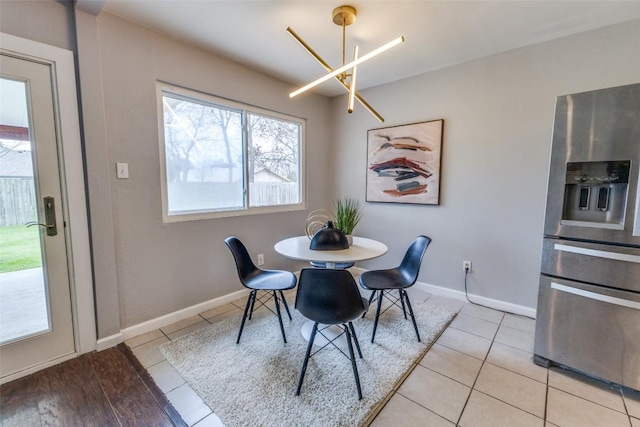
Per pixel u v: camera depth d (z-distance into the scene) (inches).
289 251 85.1
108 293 79.1
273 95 121.3
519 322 95.4
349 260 76.6
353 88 67.6
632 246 60.0
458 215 112.0
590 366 65.8
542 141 93.2
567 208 69.6
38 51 65.5
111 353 77.1
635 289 59.9
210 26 82.5
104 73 76.2
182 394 62.7
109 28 76.4
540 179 94.3
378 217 135.7
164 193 92.0
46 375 68.3
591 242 64.8
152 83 85.9
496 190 103.0
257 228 121.5
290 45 93.4
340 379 66.7
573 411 58.1
